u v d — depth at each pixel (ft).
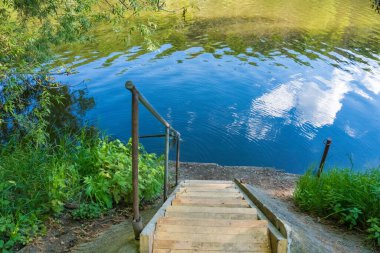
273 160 31.76
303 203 17.01
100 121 36.63
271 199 18.81
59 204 14.24
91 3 29.37
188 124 37.09
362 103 43.01
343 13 86.17
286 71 52.60
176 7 78.69
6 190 13.48
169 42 63.67
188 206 11.92
